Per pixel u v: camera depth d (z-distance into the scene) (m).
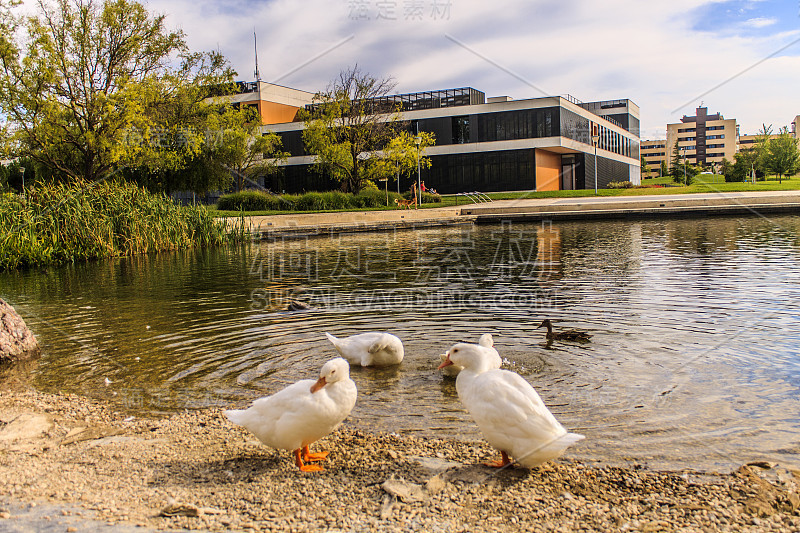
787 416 5.07
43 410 5.64
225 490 3.95
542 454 3.99
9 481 4.10
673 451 4.49
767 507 3.68
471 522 3.49
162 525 3.43
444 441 4.77
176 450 4.67
